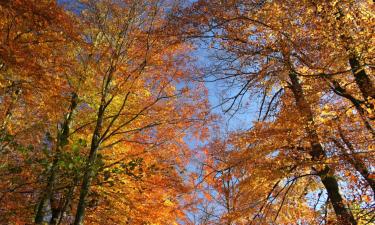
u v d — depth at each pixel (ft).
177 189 28.53
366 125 22.80
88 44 25.38
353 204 24.93
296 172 27.94
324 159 24.26
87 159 23.09
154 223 29.76
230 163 28.04
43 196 22.48
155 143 29.50
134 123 30.01
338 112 23.68
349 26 20.63
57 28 21.91
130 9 30.09
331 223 25.07
